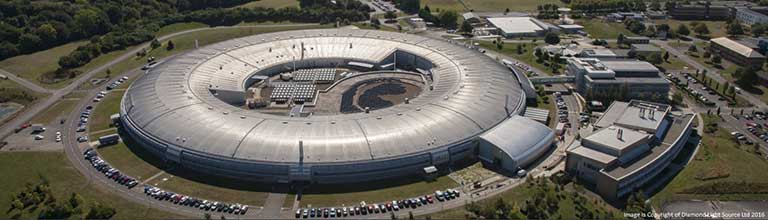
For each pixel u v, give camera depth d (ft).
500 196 524.93
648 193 535.19
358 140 567.18
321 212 497.46
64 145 642.63
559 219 476.95
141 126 626.23
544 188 531.50
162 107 646.74
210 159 558.97
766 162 602.44
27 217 489.67
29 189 521.65
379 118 612.29
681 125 650.84
